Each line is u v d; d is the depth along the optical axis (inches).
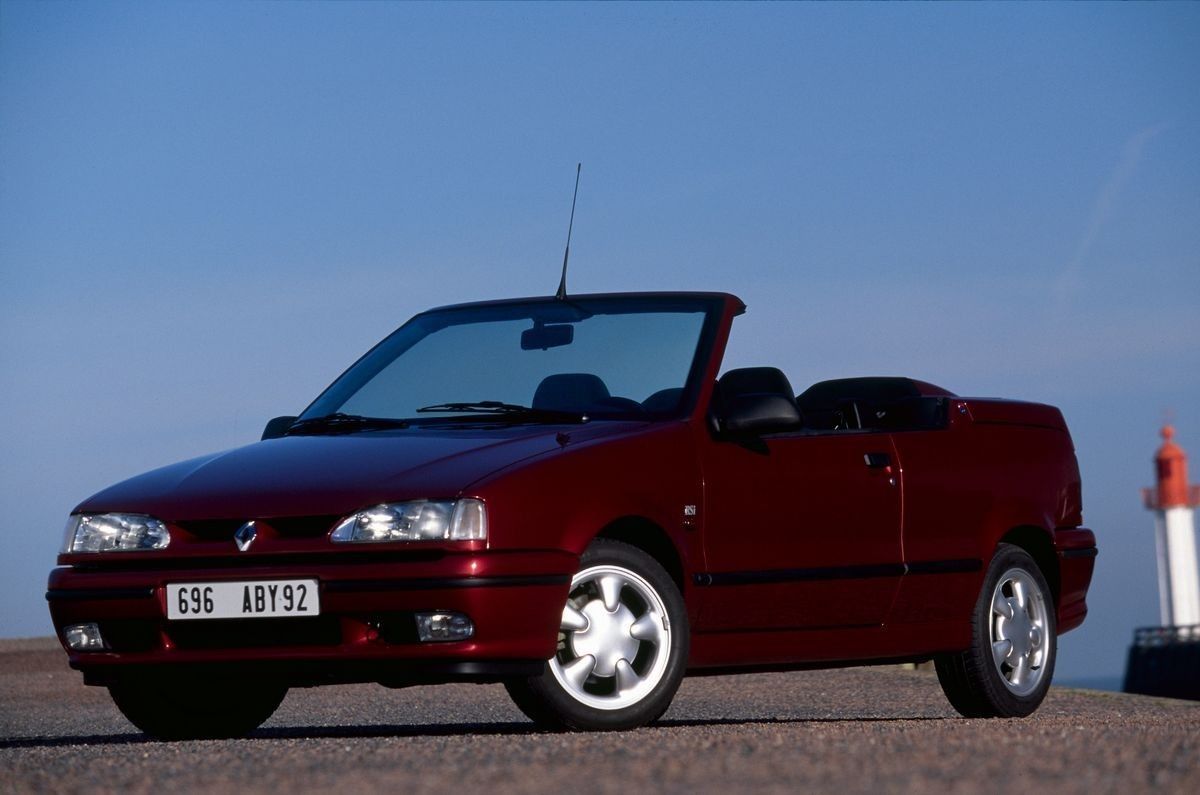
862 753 295.4
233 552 396.2
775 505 441.4
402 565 383.6
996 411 514.3
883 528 466.6
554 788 253.4
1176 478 3410.4
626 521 414.3
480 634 382.6
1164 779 256.7
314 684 412.2
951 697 504.1
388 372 477.1
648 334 458.6
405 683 398.9
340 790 257.1
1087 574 538.3
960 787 247.6
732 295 470.6
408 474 396.8
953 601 486.3
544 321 473.4
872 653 466.3
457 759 297.3
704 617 425.7
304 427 460.8
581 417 437.7
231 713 471.2
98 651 413.7
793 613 444.5
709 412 439.5
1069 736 333.1
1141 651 2783.0
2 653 1184.2
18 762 326.6
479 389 455.8
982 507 497.0
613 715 402.0
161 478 428.5
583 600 402.6
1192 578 3368.6
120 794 262.2
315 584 387.2
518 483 391.5
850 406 507.8
